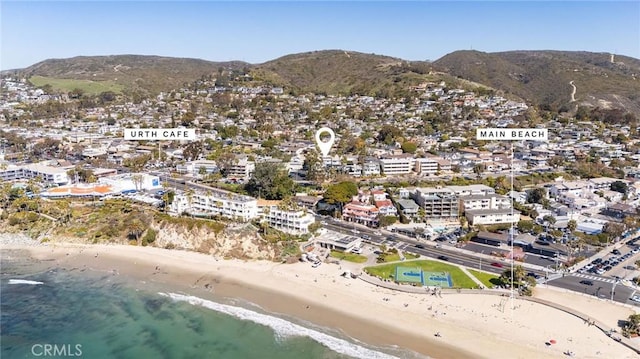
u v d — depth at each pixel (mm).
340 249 174625
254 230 179875
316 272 155875
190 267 163375
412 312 128125
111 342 117812
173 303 137750
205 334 120875
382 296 137750
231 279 153500
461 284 144125
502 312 126625
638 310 127000
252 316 129250
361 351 110875
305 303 135875
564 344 111312
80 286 149375
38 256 174250
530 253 171500
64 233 191750
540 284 144500
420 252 172750
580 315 124062
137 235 186375
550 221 199000
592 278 149375
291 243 175250
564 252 171250
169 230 184875
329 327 122688
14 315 130500
